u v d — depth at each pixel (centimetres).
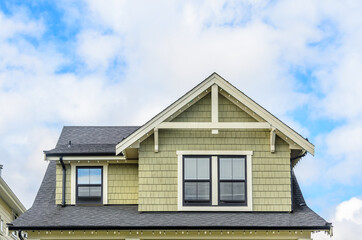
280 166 2241
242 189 2230
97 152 2303
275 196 2222
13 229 2134
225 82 2231
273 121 2214
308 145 2214
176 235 2152
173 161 2242
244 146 2253
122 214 2219
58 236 2161
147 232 2147
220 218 2167
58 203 2319
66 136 2591
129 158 2342
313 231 2141
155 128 2208
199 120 2247
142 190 2225
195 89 2231
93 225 2134
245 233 2145
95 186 2338
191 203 2217
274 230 2122
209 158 2250
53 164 2616
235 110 2261
